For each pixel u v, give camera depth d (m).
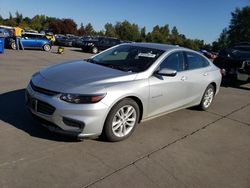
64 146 4.41
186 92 6.14
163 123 5.96
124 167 4.05
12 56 15.91
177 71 5.87
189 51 6.42
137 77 4.98
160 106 5.48
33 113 4.64
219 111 7.41
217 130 6.00
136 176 3.88
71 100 4.26
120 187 3.60
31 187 3.38
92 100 4.30
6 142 4.32
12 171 3.64
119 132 4.75
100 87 4.44
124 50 5.96
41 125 4.95
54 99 4.31
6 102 6.21
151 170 4.07
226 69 11.30
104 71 5.00
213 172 4.25
